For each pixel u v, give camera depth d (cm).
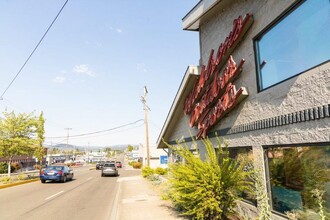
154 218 862
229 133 873
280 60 622
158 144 2084
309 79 506
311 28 521
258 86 707
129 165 7569
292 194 566
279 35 628
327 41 479
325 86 464
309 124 504
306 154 526
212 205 685
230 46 828
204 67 1080
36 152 2925
